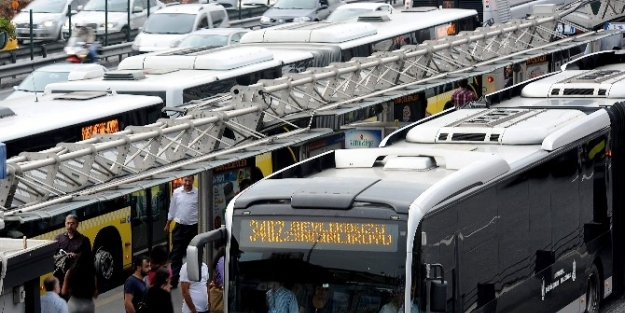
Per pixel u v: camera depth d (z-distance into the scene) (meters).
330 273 19.62
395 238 19.27
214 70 37.31
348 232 19.55
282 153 33.44
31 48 59.62
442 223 19.97
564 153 24.55
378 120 36.75
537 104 28.81
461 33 42.16
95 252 28.30
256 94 29.72
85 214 27.80
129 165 26.42
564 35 47.94
